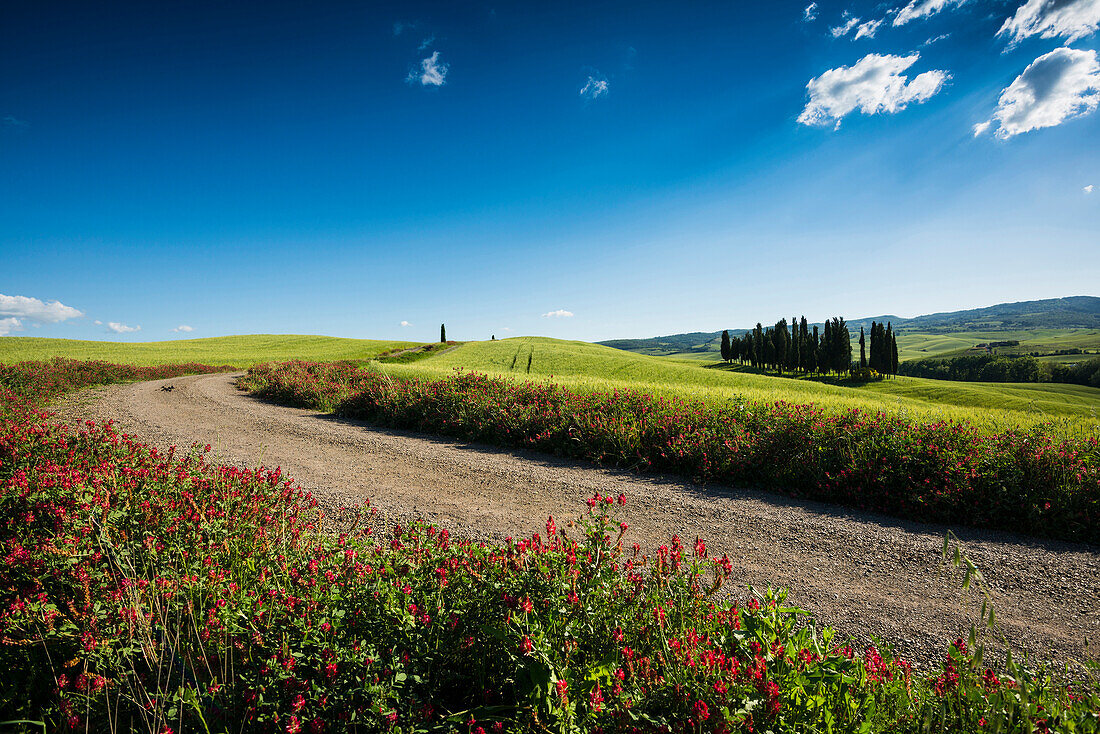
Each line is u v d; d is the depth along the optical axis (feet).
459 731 7.82
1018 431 26.73
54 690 8.34
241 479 18.35
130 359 179.11
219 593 10.51
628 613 9.73
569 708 7.06
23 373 65.72
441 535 12.30
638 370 159.94
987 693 7.88
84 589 9.74
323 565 11.26
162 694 8.00
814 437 28.96
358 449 37.01
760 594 15.74
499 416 42.16
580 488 27.66
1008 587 16.47
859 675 8.55
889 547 19.83
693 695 7.53
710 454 30.58
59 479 14.82
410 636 8.84
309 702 7.57
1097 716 7.18
